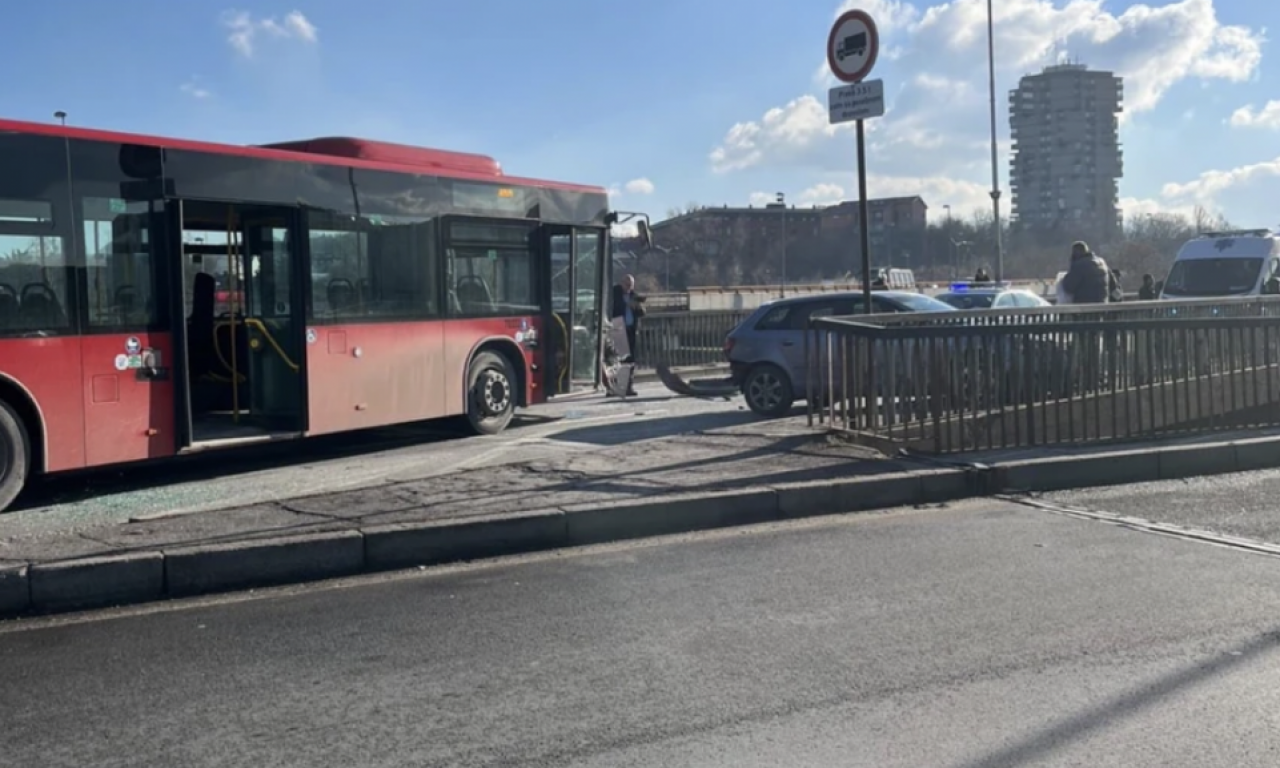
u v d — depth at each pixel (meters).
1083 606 6.06
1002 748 4.24
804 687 4.94
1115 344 11.06
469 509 7.89
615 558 7.39
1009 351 10.52
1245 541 7.46
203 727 4.63
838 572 6.88
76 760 4.32
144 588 6.64
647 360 22.34
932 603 6.18
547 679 5.11
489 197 13.08
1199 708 4.61
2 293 8.59
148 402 9.50
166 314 9.65
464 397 12.72
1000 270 33.34
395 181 11.88
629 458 9.99
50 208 8.87
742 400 16.42
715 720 4.58
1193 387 11.46
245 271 11.14
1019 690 4.84
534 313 13.77
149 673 5.32
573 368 14.49
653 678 5.09
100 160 9.20
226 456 11.66
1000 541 7.61
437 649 5.59
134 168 9.42
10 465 8.62
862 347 10.37
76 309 9.02
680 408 15.38
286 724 4.64
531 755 4.27
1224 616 5.83
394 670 5.29
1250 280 24.80
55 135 8.91
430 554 7.39
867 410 10.36
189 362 11.20
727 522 8.31
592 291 14.91
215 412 11.41
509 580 6.90
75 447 9.00
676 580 6.79
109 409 9.23
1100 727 4.42
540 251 13.86
